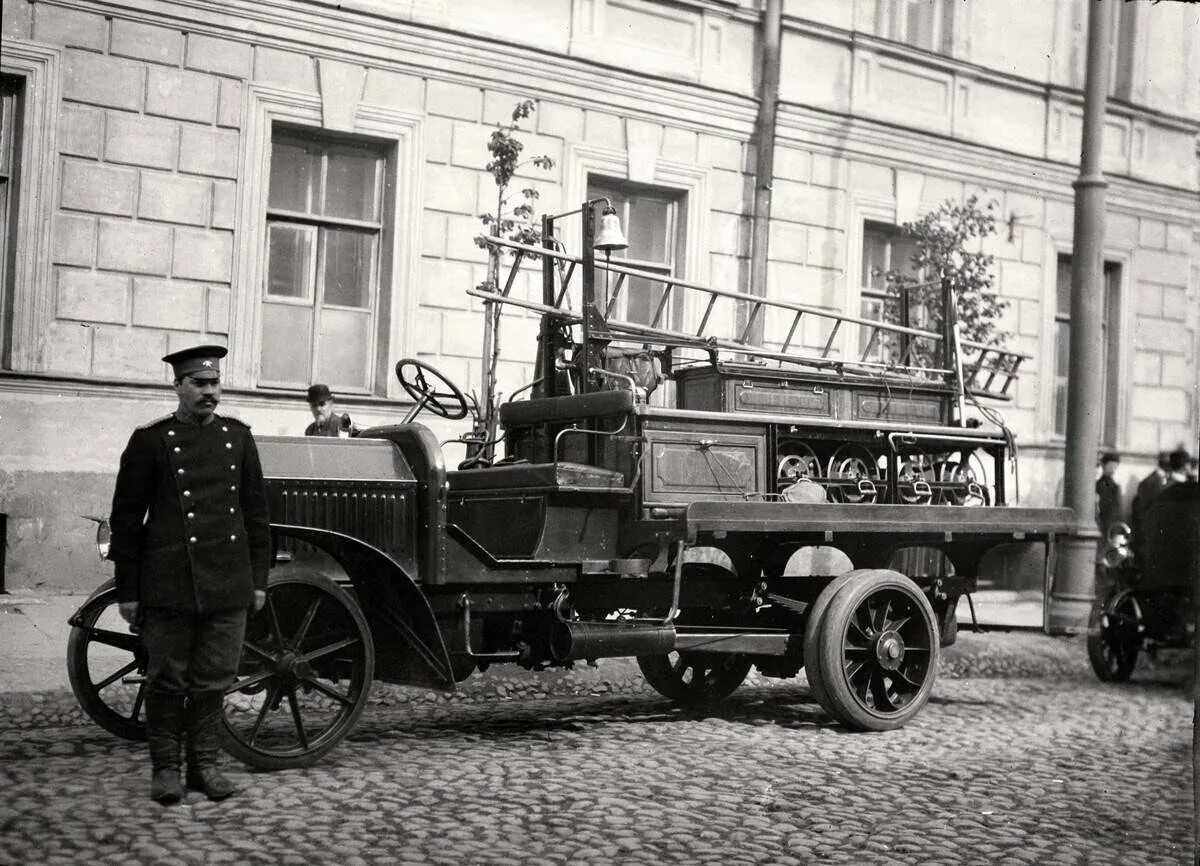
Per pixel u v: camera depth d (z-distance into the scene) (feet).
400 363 22.38
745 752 19.47
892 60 45.03
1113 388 51.19
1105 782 18.06
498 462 22.90
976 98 47.01
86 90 31.99
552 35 38.52
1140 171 51.44
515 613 20.61
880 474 24.31
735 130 41.75
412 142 36.35
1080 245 34.09
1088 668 30.37
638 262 40.91
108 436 32.37
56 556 31.71
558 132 38.63
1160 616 29.04
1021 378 48.01
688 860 13.44
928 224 42.96
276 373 35.35
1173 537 28.86
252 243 34.24
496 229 31.91
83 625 18.03
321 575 17.54
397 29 35.86
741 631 22.07
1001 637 32.94
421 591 18.40
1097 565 33.81
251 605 15.99
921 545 24.03
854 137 44.11
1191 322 53.16
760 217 41.68
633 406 20.56
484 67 37.29
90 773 16.57
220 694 15.67
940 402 25.50
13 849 13.00
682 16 40.93
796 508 21.34
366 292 36.65
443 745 19.26
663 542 20.67
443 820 14.69
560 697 25.02
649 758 18.71
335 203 36.14
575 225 38.93
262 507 16.16
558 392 22.99
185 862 12.76
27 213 31.37
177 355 15.66
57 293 31.81
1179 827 15.60
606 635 20.24
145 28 32.63
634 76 39.73
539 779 17.01
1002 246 47.60
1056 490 48.60
